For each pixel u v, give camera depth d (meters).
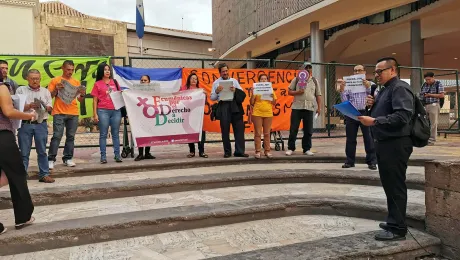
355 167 6.07
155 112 6.52
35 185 4.90
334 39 18.89
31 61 6.69
